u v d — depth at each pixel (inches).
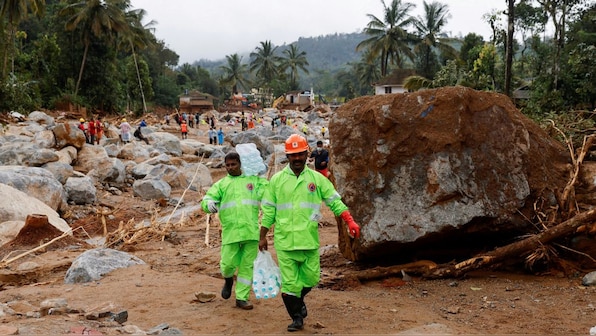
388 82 2354.8
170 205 685.3
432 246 302.8
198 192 783.1
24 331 186.5
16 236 427.8
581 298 247.9
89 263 308.7
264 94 3902.6
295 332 205.2
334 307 241.1
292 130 1556.3
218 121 2578.7
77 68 2180.1
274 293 219.1
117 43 2356.1
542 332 206.8
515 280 282.4
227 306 241.9
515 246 280.5
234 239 236.7
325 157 613.6
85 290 275.7
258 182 244.7
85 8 1987.0
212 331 206.2
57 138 845.2
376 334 203.3
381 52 2527.1
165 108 3312.0
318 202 213.0
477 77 1362.0
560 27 1150.3
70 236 451.2
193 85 4279.0
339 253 351.6
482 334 202.7
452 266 286.5
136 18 2501.2
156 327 203.6
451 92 297.9
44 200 568.1
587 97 997.8
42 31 2773.1
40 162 728.3
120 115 2162.9
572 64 1008.2
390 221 290.5
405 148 296.5
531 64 1449.3
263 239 219.3
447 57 2338.8
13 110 1632.6
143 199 720.3
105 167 807.7
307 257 211.0
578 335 203.0
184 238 454.0
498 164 298.5
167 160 911.0
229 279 247.1
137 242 440.1
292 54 4234.7
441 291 267.4
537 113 969.5
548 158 326.6
